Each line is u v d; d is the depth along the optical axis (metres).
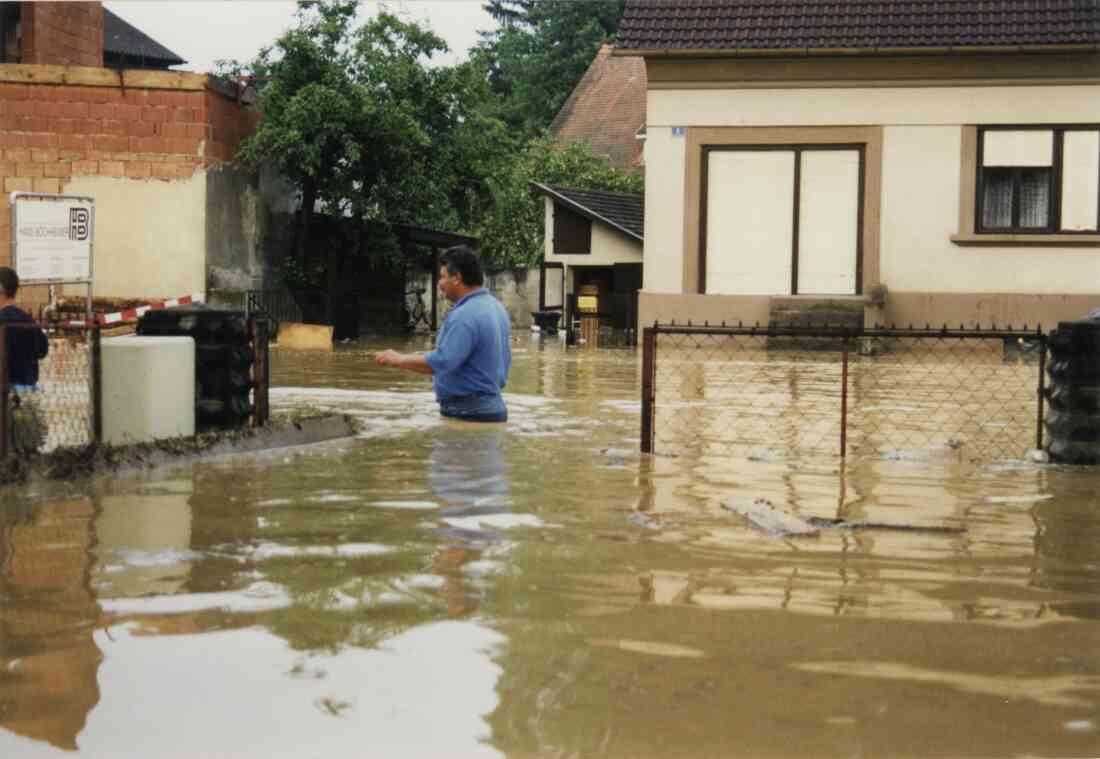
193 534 4.78
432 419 9.08
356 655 3.19
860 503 5.68
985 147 21.31
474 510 5.35
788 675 3.07
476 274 8.87
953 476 6.62
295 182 24.84
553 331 28.20
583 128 44.75
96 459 6.36
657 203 22.08
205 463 6.80
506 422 8.95
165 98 20.97
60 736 2.66
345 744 2.61
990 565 4.36
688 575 4.13
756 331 7.50
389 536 4.75
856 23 21.50
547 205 29.83
